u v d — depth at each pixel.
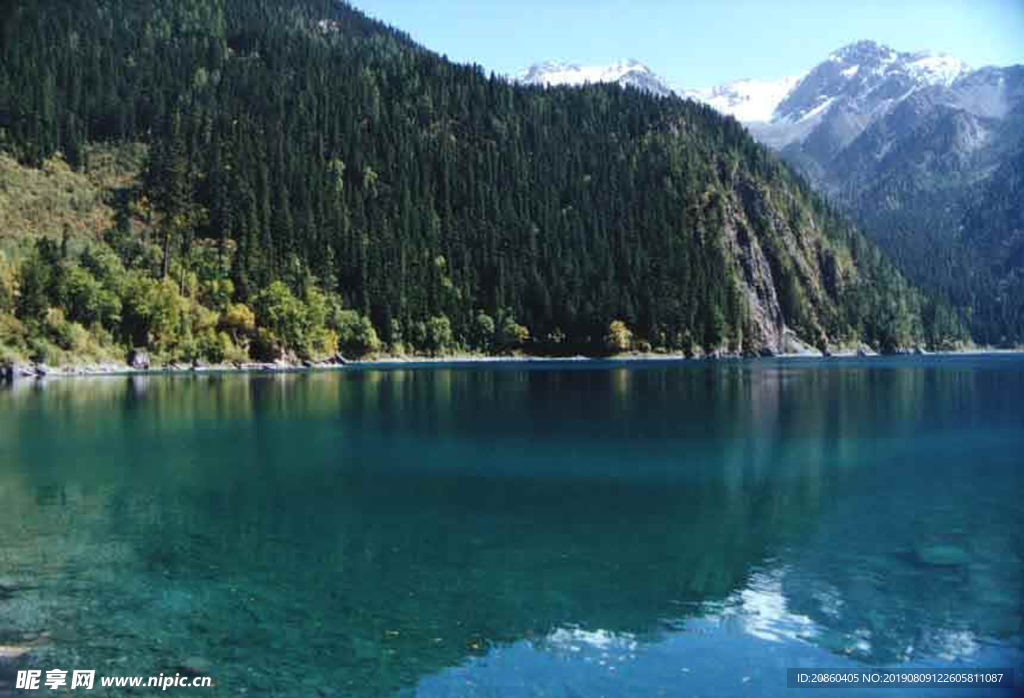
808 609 20.08
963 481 36.69
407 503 32.53
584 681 16.22
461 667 16.78
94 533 27.52
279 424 60.03
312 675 16.36
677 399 81.69
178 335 148.12
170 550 25.33
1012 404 73.88
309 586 21.84
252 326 160.62
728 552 25.12
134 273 151.88
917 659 17.23
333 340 180.88
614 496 33.84
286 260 190.00
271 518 29.88
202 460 43.06
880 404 74.62
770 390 93.75
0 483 36.41
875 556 24.55
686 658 17.25
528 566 23.69
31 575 22.66
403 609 20.11
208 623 19.08
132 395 86.62
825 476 38.16
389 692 15.67
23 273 128.25
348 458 43.78
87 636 18.20
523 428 57.06
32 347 123.25
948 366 166.25
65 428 57.09
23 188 176.62
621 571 23.23
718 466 41.09
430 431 55.69
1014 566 23.44
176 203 185.62
